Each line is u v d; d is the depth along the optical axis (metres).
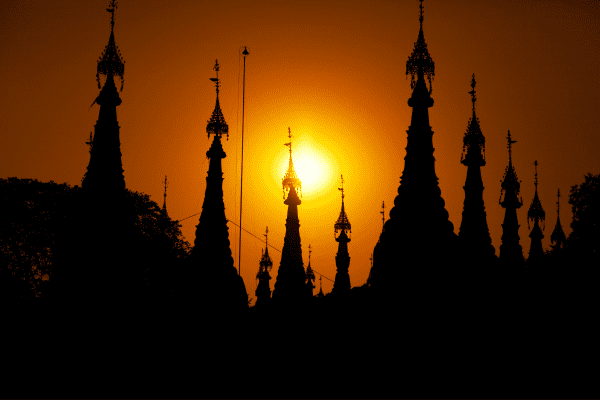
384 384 72.00
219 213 93.31
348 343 76.62
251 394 81.88
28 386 75.44
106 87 85.00
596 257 106.69
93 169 82.69
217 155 95.12
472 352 73.06
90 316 77.88
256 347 88.81
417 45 81.31
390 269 76.12
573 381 75.69
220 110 96.69
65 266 80.00
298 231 98.00
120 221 82.44
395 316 74.00
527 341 79.31
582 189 116.81
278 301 94.25
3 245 117.62
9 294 113.69
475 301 76.06
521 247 99.56
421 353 72.31
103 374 76.12
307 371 83.06
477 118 87.62
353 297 81.12
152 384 79.25
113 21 86.69
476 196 85.19
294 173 99.88
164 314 86.94
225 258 91.88
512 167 102.12
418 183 77.94
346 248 113.12
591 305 90.69
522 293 89.25
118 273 80.50
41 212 120.56
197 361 85.06
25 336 80.25
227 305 89.31
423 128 79.56
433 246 75.88
